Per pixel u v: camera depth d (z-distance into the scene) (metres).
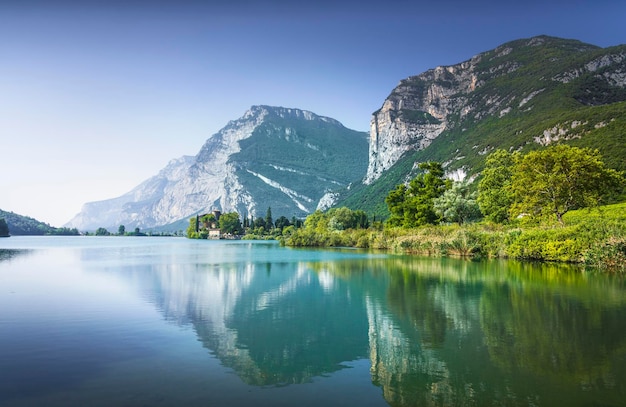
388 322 20.92
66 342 17.61
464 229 64.38
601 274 37.09
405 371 14.31
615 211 57.56
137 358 15.60
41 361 15.22
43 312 23.53
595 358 15.23
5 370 14.28
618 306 23.53
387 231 87.44
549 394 12.34
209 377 13.80
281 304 25.70
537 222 60.28
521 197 64.38
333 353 16.28
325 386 13.12
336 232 108.12
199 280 37.16
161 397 12.21
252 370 14.45
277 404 11.77
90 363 15.02
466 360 15.29
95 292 30.62
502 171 79.25
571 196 55.88
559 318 21.00
